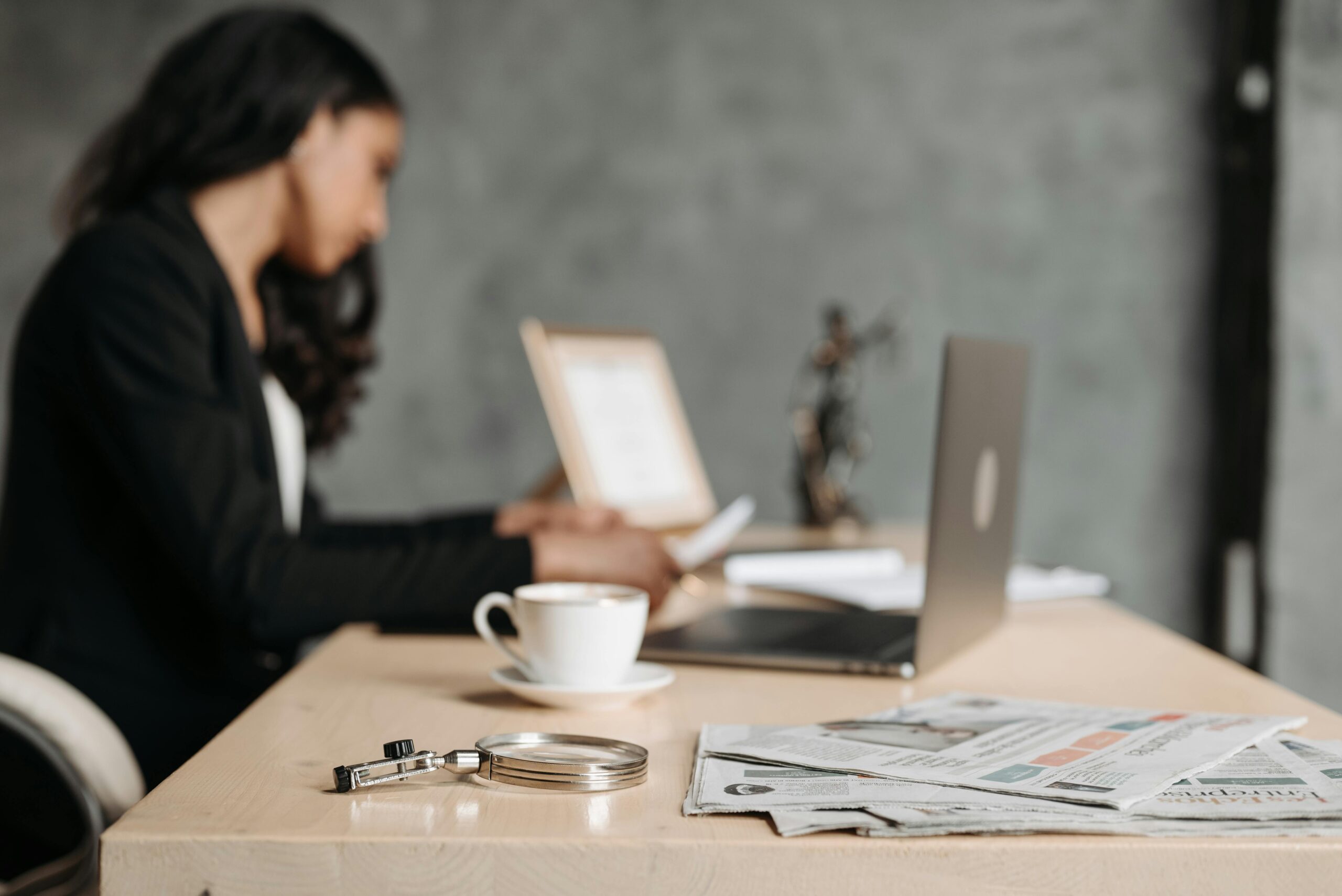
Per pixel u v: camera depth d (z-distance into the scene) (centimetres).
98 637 118
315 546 108
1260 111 286
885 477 308
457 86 311
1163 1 302
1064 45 305
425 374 313
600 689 75
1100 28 304
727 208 310
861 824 51
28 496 118
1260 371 286
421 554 106
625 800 56
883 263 309
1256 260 288
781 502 310
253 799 56
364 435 314
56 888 89
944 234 308
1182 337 304
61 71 308
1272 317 272
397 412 314
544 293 312
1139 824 51
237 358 120
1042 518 308
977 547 99
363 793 57
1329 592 263
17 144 308
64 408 116
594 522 146
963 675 91
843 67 308
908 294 308
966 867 50
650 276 311
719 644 96
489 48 311
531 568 107
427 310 313
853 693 83
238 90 129
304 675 88
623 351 192
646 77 310
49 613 117
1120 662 98
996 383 99
